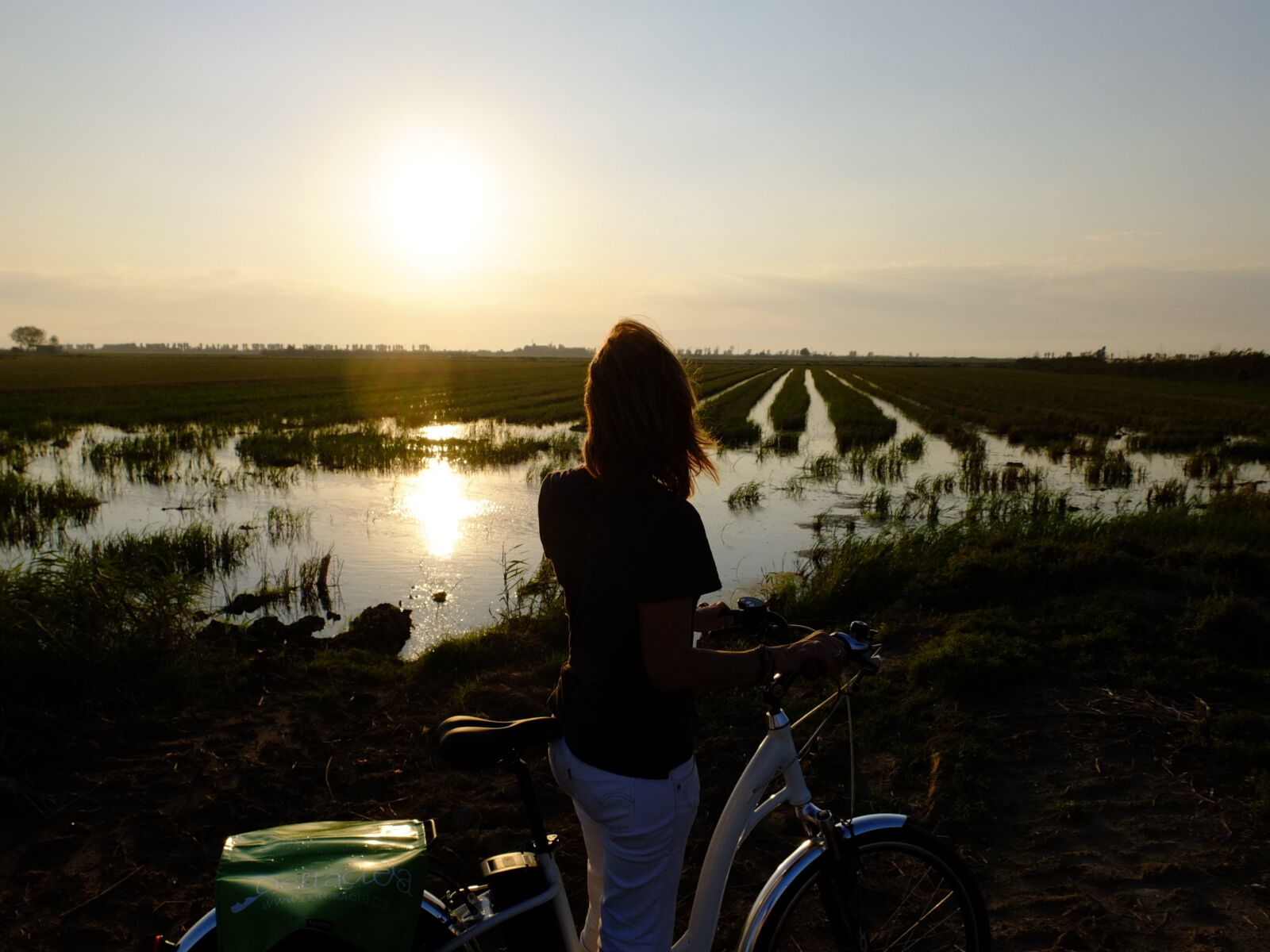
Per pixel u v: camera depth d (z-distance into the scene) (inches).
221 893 65.7
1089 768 153.8
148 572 228.4
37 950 111.1
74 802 144.6
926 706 176.9
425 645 284.0
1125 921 116.2
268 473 702.5
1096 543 273.4
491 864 75.7
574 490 74.8
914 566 278.1
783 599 262.8
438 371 3452.3
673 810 73.1
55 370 3107.8
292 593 353.4
